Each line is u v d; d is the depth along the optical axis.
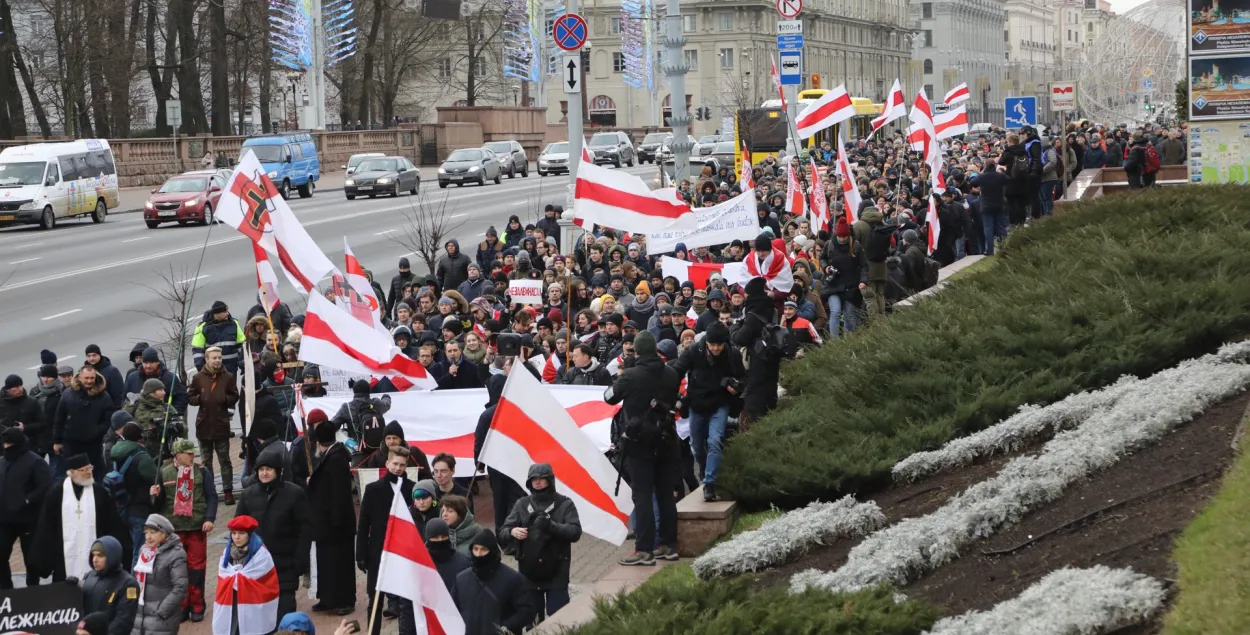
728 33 109.06
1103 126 55.72
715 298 15.92
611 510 10.22
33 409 15.40
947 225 24.98
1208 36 26.23
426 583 9.18
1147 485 8.60
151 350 15.89
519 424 9.98
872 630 7.59
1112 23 89.75
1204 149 26.53
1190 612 6.43
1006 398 12.05
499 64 99.31
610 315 16.16
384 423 13.27
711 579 9.10
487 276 26.05
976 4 164.00
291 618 8.46
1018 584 7.97
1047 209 28.80
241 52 78.00
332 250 35.97
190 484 11.99
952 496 10.45
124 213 49.62
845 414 12.66
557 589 9.93
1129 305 13.02
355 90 88.44
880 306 18.75
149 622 10.43
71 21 60.25
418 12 86.88
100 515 12.07
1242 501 7.39
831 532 10.32
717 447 12.23
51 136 64.88
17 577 13.85
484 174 58.75
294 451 13.02
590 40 117.12
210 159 57.00
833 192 27.59
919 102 24.67
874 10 132.75
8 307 28.12
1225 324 12.18
